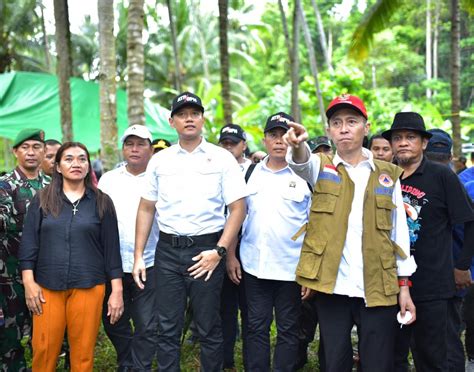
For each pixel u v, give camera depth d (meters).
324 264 3.26
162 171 3.85
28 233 3.79
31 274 3.75
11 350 4.27
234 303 4.85
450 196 3.57
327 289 3.22
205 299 3.76
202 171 3.81
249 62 32.53
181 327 3.85
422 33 36.81
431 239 3.59
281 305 4.11
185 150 3.86
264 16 40.38
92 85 12.05
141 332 4.35
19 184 4.40
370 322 3.22
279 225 4.07
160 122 12.13
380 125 21.27
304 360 4.91
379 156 4.73
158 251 3.86
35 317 3.75
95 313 3.81
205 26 31.58
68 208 3.83
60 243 3.76
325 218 3.30
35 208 3.82
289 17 36.38
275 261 4.07
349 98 3.27
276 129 4.11
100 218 3.88
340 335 3.29
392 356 3.25
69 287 3.74
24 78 11.70
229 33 31.94
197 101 3.80
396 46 35.38
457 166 9.44
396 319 3.28
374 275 3.20
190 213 3.77
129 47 7.75
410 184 3.68
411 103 27.48
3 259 4.21
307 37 15.20
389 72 35.56
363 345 3.24
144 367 4.35
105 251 3.90
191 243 3.76
